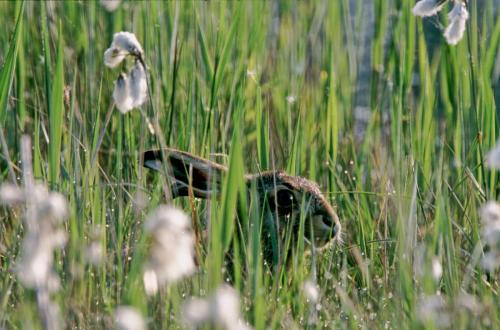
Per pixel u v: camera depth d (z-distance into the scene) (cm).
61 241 584
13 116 1161
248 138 1207
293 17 1606
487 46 1305
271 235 909
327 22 1457
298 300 810
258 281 773
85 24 1336
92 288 812
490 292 798
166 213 538
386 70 1389
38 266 546
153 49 1302
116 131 1186
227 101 1249
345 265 871
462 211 1013
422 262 760
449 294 794
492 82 1190
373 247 966
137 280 687
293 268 877
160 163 905
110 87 1263
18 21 1010
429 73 1298
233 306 538
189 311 542
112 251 845
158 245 534
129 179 1064
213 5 1370
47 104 1136
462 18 927
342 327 757
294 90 1302
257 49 1389
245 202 852
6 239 929
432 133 1102
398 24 1338
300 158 1129
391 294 815
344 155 1216
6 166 1109
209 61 1220
